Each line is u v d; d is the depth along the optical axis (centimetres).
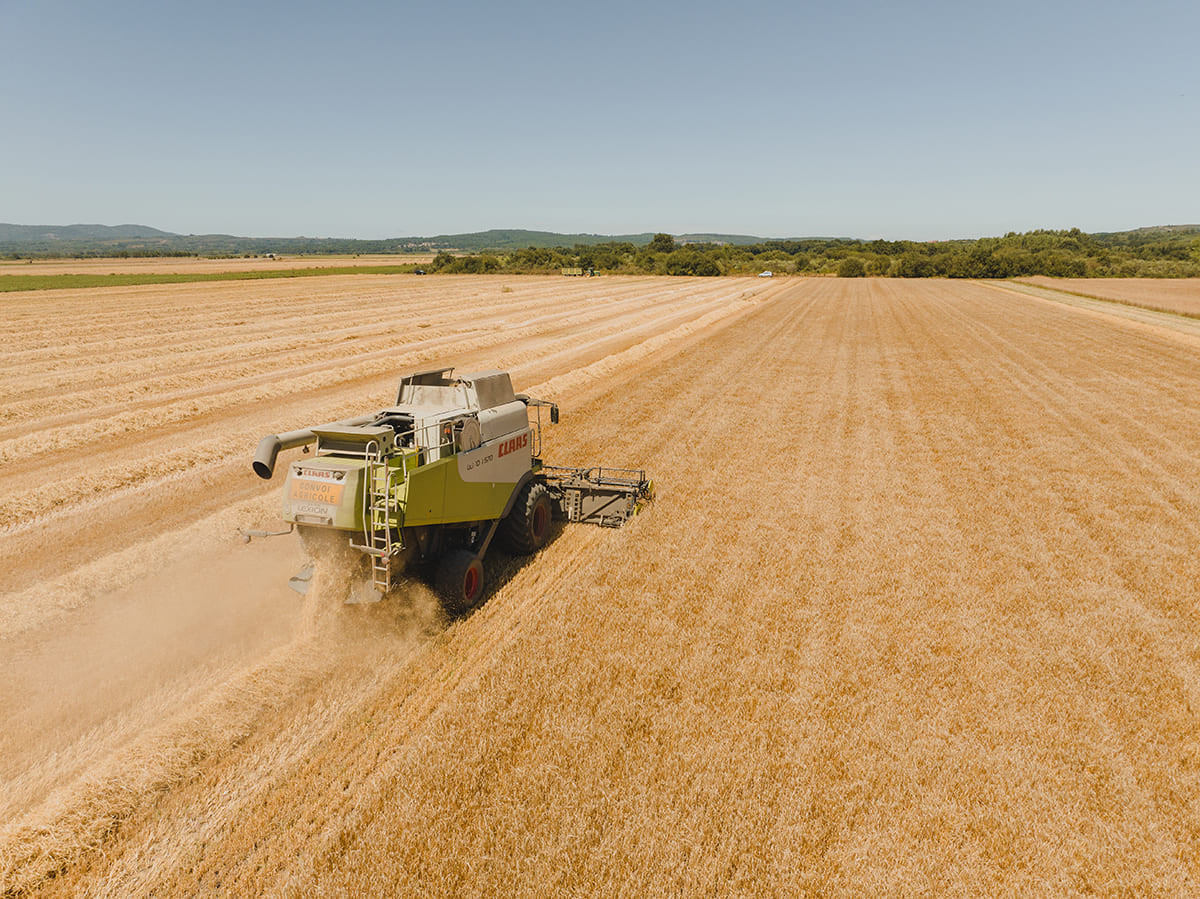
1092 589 804
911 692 605
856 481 1209
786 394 1958
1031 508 1074
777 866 425
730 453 1381
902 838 449
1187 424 1596
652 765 510
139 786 486
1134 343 2975
